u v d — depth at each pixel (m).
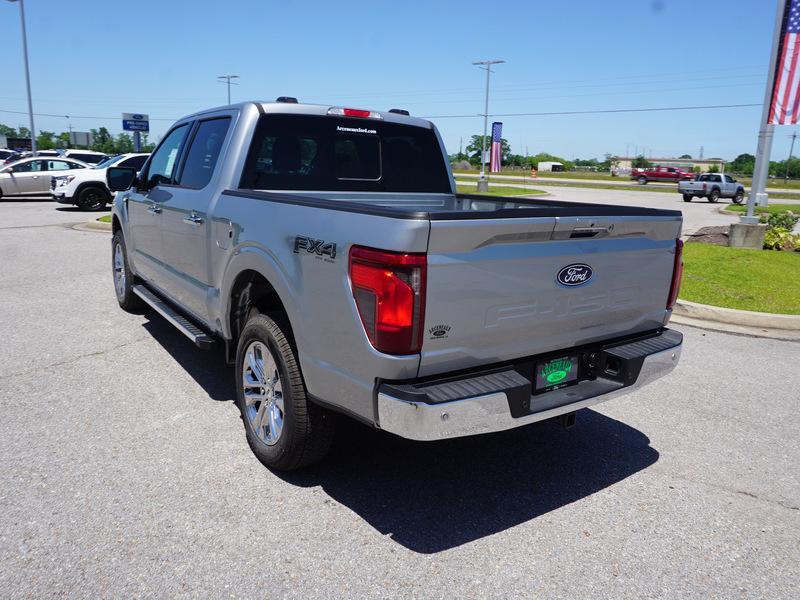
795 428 4.57
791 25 11.66
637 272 3.58
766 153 12.11
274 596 2.66
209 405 4.61
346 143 4.86
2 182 22.36
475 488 3.62
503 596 2.71
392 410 2.76
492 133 39.56
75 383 4.98
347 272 2.88
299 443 3.43
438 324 2.77
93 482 3.50
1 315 6.96
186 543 2.99
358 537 3.09
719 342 6.69
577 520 3.32
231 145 4.37
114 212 6.95
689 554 3.06
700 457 4.10
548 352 3.34
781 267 10.19
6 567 2.78
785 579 2.89
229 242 4.00
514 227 2.88
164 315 5.23
